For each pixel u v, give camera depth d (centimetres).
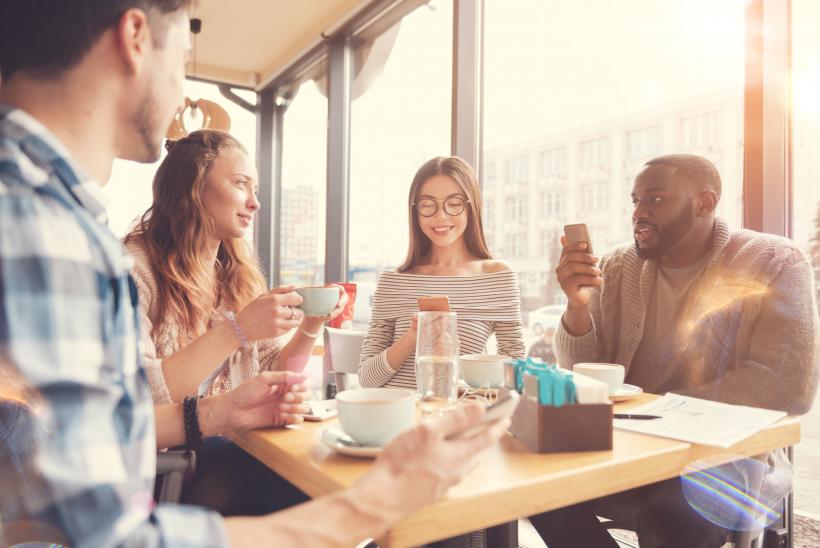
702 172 166
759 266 152
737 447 90
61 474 46
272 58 514
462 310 194
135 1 62
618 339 183
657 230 170
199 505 123
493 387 124
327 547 56
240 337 117
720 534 124
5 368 47
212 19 441
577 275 162
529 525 231
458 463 63
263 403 103
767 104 174
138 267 142
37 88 62
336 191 438
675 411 109
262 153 555
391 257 376
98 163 65
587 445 84
